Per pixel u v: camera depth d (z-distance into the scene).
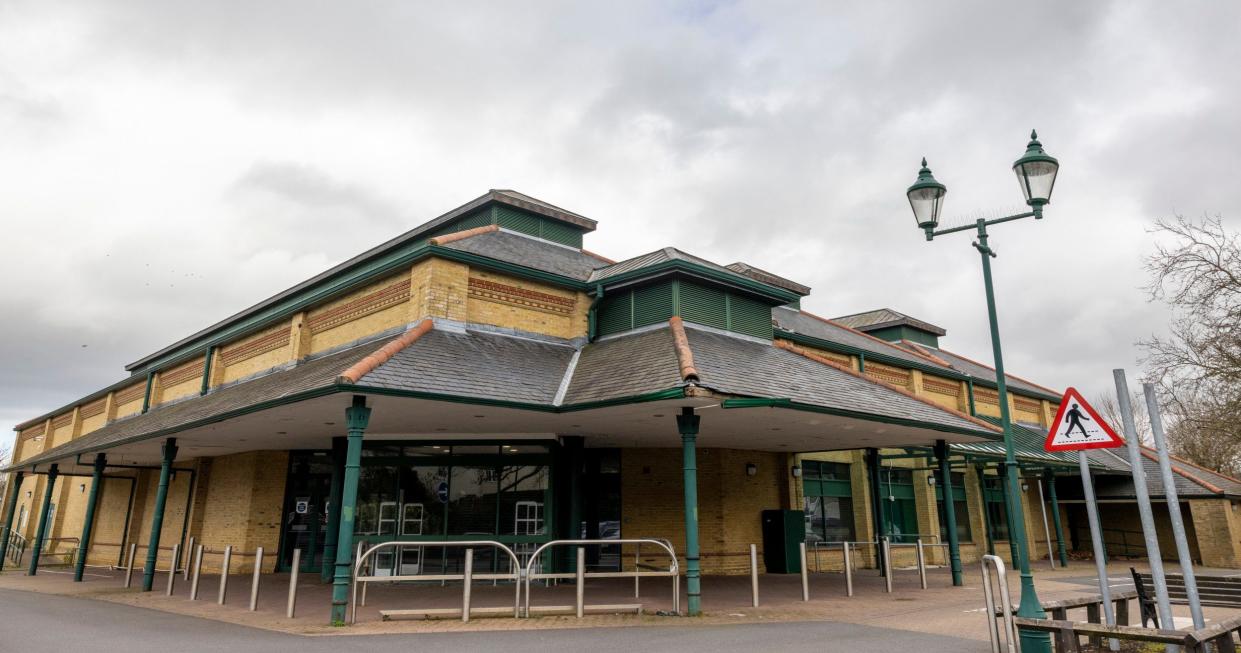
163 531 24.47
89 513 20.06
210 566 21.31
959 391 27.97
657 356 13.35
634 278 16.08
